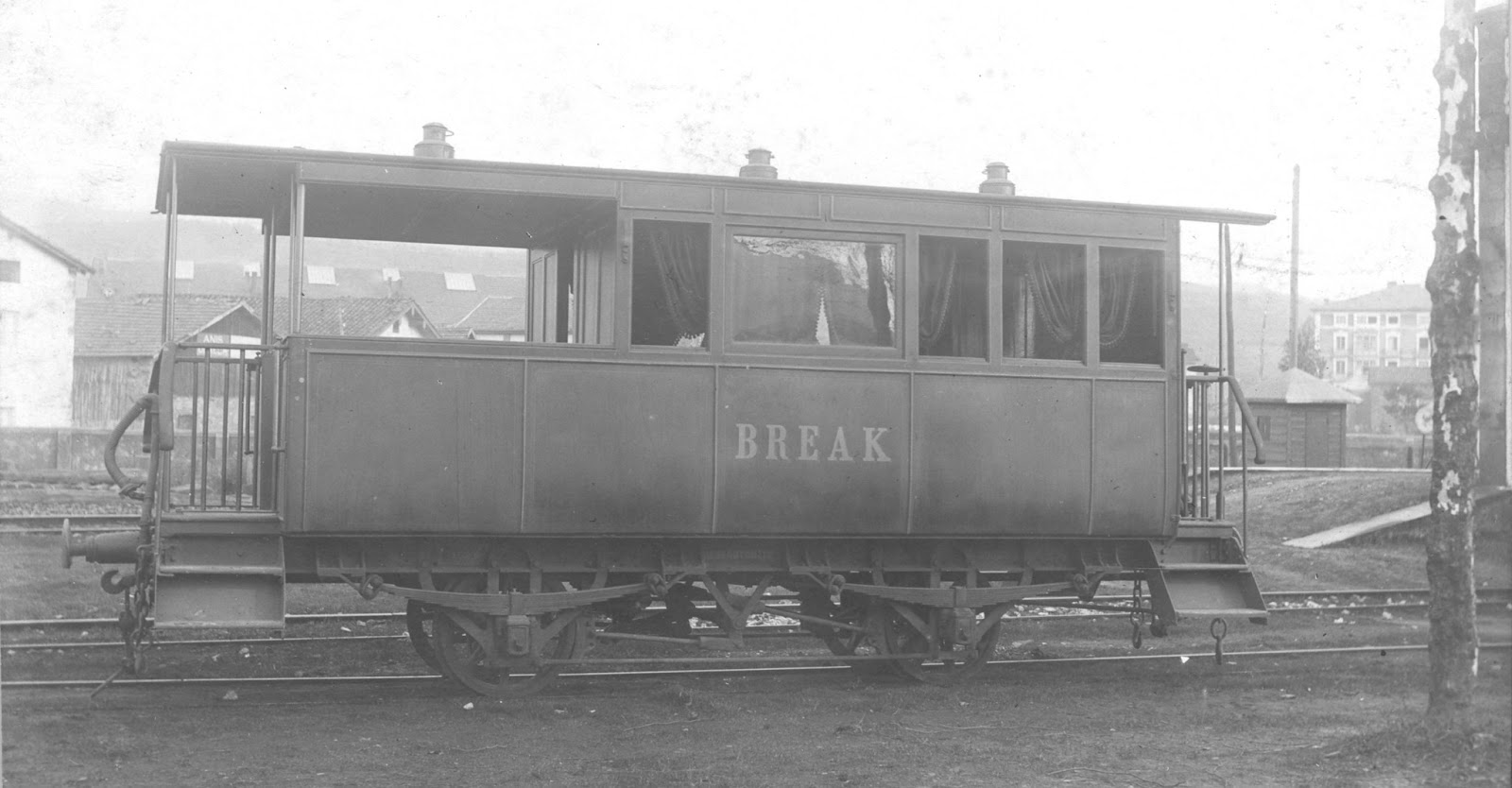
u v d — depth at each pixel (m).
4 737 7.32
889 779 6.89
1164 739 7.88
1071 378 9.58
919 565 9.70
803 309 9.15
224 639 10.85
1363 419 30.36
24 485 22.59
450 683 9.36
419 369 8.38
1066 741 7.81
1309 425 24.44
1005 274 9.61
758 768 7.08
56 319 27.08
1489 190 7.45
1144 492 9.70
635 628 9.73
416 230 10.31
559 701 8.80
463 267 39.47
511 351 8.55
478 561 8.85
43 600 12.24
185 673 9.52
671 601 9.71
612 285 8.96
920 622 9.65
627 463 8.70
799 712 8.57
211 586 8.00
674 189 8.95
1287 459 24.48
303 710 8.32
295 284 8.33
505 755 7.29
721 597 9.26
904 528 9.18
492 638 8.84
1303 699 9.11
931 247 9.49
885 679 9.88
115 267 37.81
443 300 38.00
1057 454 9.52
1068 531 9.53
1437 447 7.20
